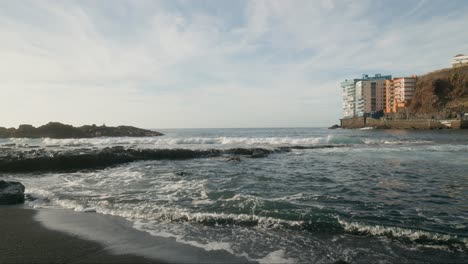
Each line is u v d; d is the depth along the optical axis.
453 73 127.06
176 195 10.42
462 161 19.83
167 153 23.88
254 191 11.09
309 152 27.06
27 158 19.20
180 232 6.74
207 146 33.91
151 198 10.02
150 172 16.52
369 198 9.84
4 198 9.61
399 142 36.47
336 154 25.33
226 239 6.28
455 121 97.44
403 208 8.59
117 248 5.83
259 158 23.00
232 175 15.10
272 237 6.37
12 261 5.27
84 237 6.44
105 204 9.23
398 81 136.25
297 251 5.64
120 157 21.67
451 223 7.24
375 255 5.45
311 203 9.11
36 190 11.45
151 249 5.78
